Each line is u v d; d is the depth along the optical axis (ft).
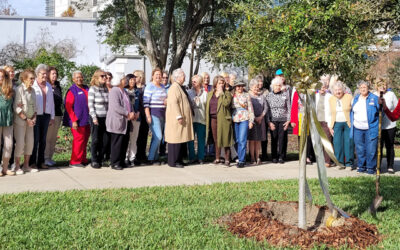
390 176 27.73
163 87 31.04
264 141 33.04
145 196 20.54
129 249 13.82
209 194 21.18
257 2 40.06
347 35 34.63
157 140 30.27
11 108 25.21
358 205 19.58
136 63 79.46
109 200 19.81
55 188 22.49
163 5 61.36
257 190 22.24
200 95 31.71
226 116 29.78
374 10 35.19
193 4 55.72
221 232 15.60
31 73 25.82
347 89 32.01
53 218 16.84
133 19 63.87
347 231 14.92
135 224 16.17
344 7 33.32
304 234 14.73
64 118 29.22
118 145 28.25
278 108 31.99
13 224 15.97
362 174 28.73
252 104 31.22
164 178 25.72
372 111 28.63
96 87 28.63
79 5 71.46
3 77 24.63
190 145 31.42
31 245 13.97
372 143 28.68
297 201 18.74
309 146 32.37
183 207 18.72
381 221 17.20
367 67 37.06
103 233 15.14
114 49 72.08
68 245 14.07
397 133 49.34
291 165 31.24
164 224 16.24
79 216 17.10
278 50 36.45
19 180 24.39
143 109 31.12
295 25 34.17
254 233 15.26
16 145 26.02
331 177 27.22
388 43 37.37
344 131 30.96
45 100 27.78
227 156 30.50
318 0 33.86
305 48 33.50
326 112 31.40
